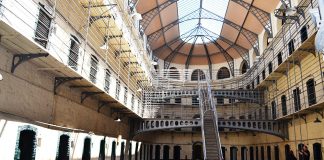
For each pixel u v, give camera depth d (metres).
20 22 6.60
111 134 13.87
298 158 14.34
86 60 10.70
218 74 28.70
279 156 17.41
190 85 27.69
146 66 19.88
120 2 13.27
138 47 17.73
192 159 24.89
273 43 18.05
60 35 8.64
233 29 24.06
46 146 7.62
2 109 6.04
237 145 24.52
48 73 8.04
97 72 11.73
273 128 16.72
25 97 6.91
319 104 10.96
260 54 21.52
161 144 25.16
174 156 25.05
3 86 6.08
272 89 18.67
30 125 6.84
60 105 8.73
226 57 28.25
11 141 6.17
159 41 25.03
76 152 9.48
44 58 6.77
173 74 26.23
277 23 17.59
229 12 22.17
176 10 22.22
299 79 14.49
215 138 15.79
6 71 6.20
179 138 25.39
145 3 18.58
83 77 8.28
